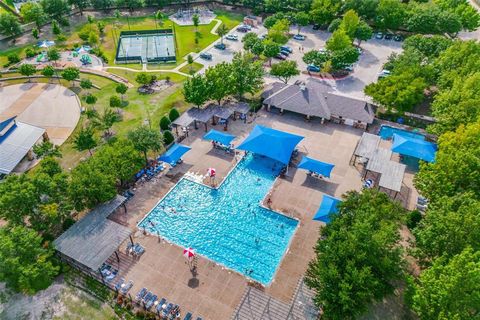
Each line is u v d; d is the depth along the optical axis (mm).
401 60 109812
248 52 127750
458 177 63938
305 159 81000
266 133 86125
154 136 82188
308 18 149000
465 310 45750
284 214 73500
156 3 179250
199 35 153875
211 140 91312
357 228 51594
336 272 49438
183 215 73938
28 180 66312
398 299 57594
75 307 57906
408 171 83875
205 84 97312
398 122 98812
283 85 106938
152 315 55875
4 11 171875
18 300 58938
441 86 98000
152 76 117875
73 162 86875
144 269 62969
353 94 112062
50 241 65062
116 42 149750
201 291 59688
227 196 78125
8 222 66375
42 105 108062
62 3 161375
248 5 171750
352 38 135625
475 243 52188
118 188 79062
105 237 63375
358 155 82750
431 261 54719
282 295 59188
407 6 149125
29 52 133875
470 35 146750
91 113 94062
